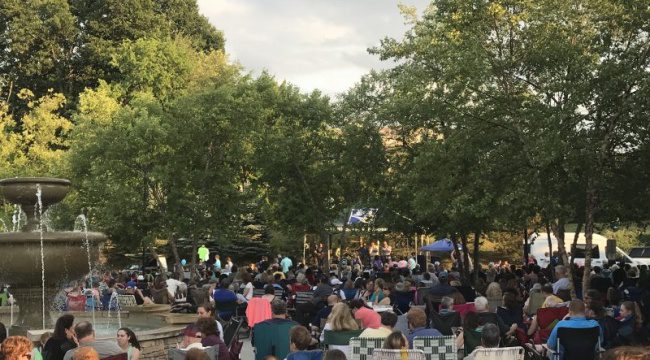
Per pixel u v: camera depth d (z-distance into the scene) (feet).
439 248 120.57
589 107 54.03
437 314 40.14
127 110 104.68
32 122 146.82
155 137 99.71
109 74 193.36
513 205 56.44
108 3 193.06
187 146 103.09
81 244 46.62
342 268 97.09
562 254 61.05
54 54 191.42
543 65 57.57
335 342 33.65
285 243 144.15
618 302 47.14
